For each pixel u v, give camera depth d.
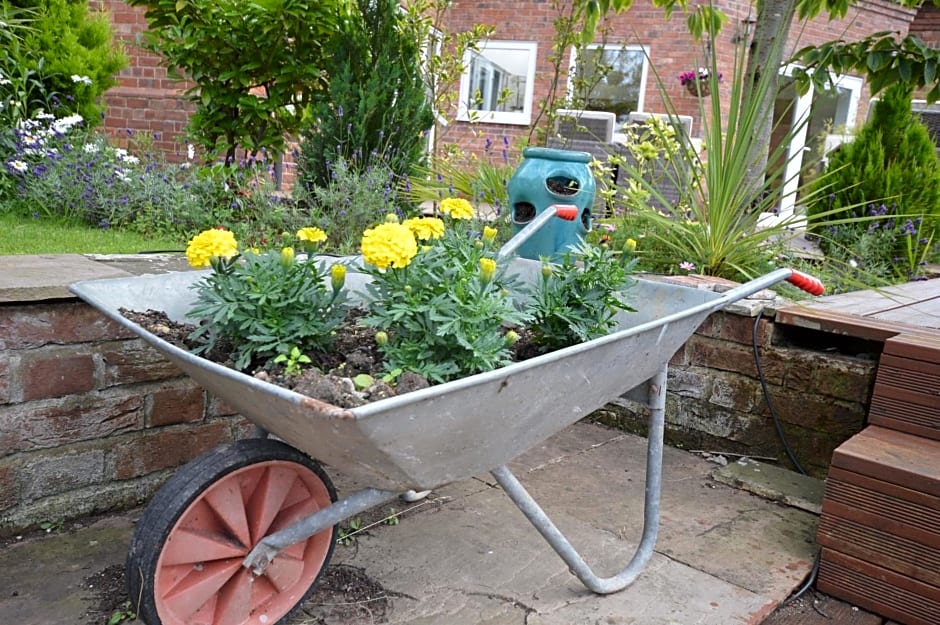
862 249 4.30
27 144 4.16
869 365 2.58
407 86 4.61
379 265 1.44
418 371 1.47
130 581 1.40
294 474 1.56
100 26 5.22
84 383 2.08
